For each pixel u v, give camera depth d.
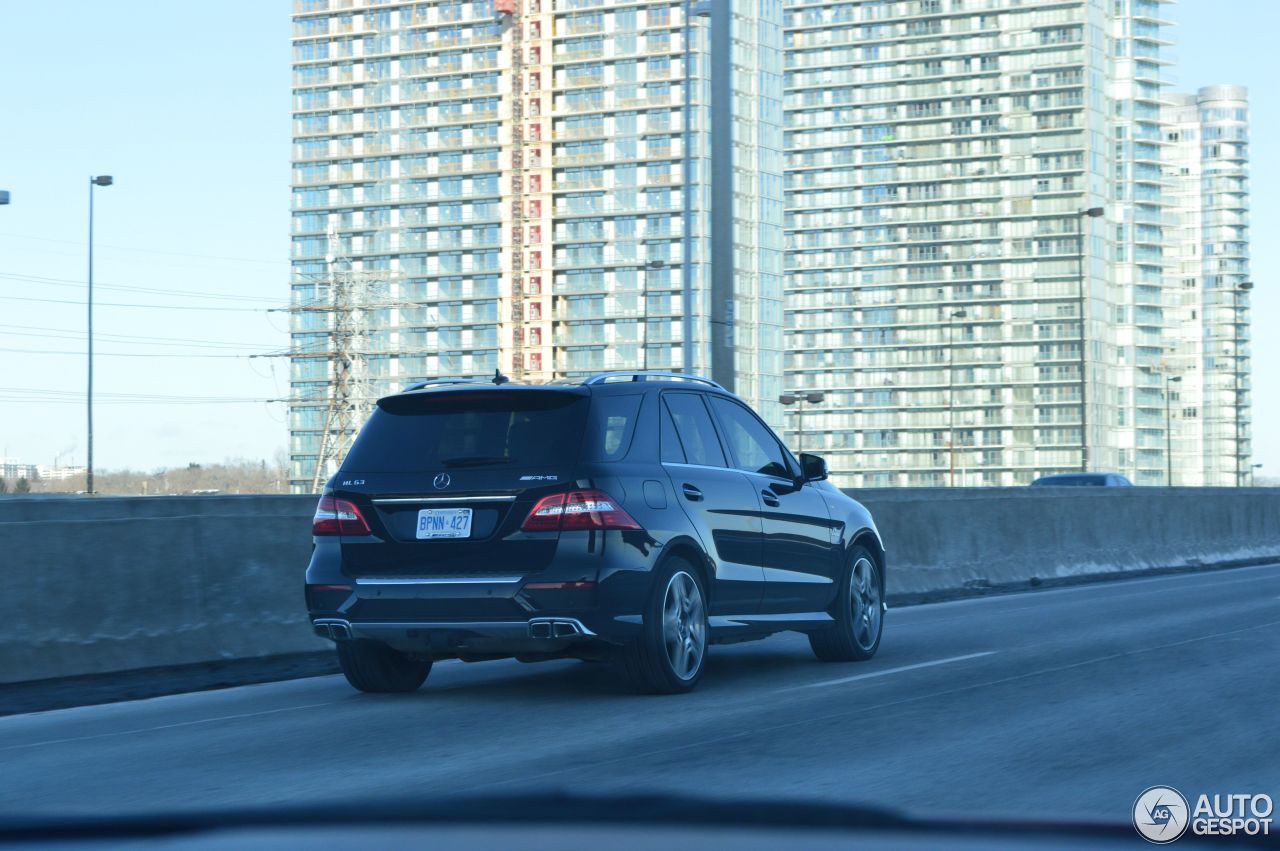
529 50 189.25
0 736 9.41
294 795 7.01
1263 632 14.96
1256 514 35.66
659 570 10.40
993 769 7.45
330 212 196.00
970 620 17.06
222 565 13.71
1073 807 6.40
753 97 174.12
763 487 11.87
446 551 10.21
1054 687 10.68
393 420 10.73
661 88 183.75
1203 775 7.27
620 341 183.38
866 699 10.20
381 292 192.62
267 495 14.41
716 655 13.73
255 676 12.64
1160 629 15.46
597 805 5.84
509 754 8.18
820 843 4.90
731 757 7.90
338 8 198.12
